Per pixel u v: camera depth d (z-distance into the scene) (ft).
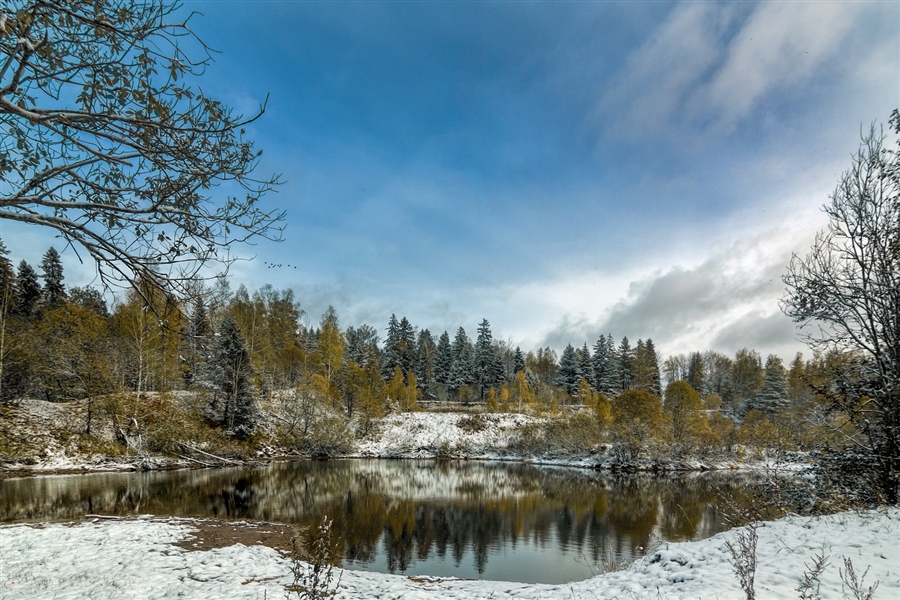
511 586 29.89
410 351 245.86
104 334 99.09
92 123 11.46
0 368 87.35
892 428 31.99
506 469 117.50
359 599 25.66
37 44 9.65
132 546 34.40
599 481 96.02
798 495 34.14
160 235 12.92
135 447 91.81
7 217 10.28
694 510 65.05
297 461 119.96
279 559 33.99
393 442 156.15
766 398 181.98
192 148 12.31
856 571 19.29
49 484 67.36
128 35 10.71
